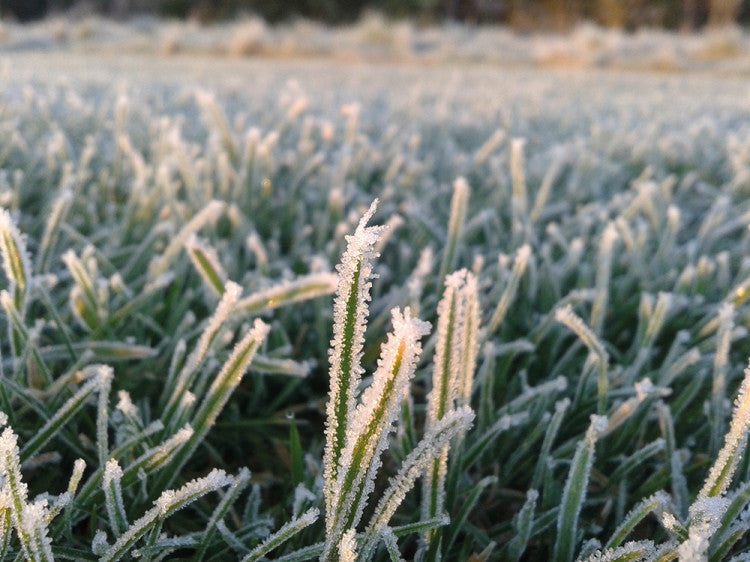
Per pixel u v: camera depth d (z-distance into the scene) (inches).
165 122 15.8
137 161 12.9
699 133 23.2
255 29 91.9
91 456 7.0
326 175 14.2
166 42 87.9
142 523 5.0
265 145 13.9
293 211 13.2
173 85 36.6
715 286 11.1
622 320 10.3
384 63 87.2
